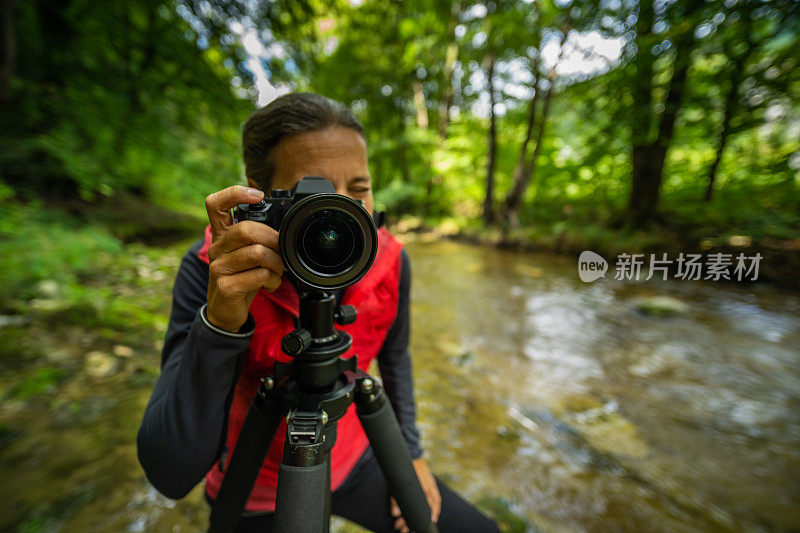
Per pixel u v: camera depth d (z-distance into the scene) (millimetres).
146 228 7387
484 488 2035
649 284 6137
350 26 16016
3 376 2568
